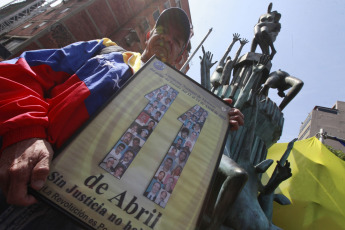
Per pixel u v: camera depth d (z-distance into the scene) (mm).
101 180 1200
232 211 2965
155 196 1280
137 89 1664
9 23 20281
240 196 3105
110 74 1720
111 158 1290
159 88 1772
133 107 1560
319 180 6168
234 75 5910
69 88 1536
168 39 2506
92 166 1225
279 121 5215
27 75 1522
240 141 4207
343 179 6074
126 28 23172
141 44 24609
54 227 1316
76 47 1919
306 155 6770
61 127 1367
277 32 6742
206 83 4344
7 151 1164
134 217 1169
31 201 1061
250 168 3502
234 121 1879
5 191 1074
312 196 5887
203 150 1605
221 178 2564
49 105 1441
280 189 6266
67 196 1094
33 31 18875
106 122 1403
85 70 1769
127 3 23359
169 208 1278
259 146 4836
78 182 1149
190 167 1484
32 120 1221
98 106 1555
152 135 1492
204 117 1801
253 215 3078
